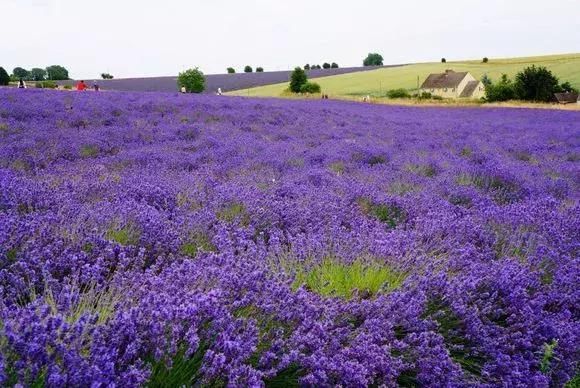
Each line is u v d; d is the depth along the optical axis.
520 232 5.10
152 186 6.09
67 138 10.38
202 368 2.18
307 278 3.62
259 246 4.28
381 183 8.04
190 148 10.95
